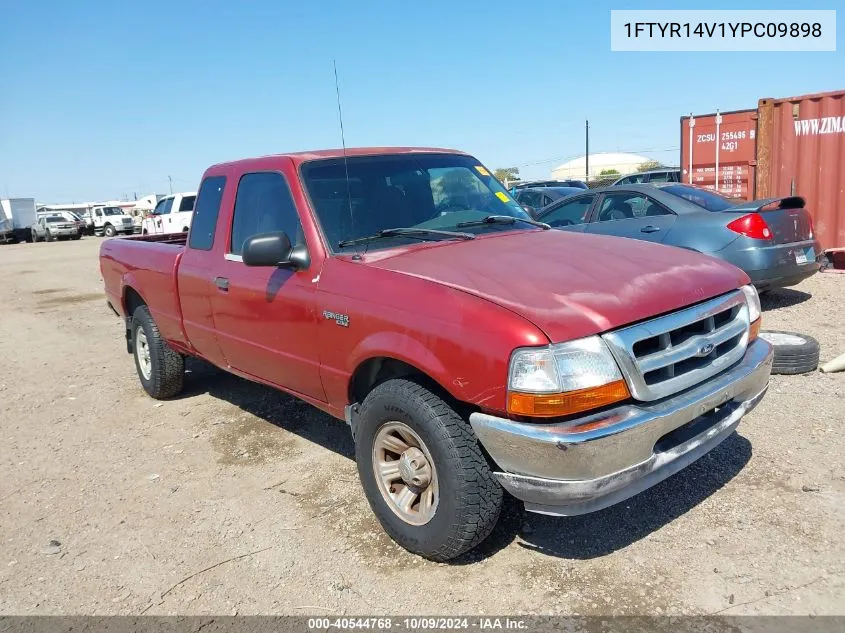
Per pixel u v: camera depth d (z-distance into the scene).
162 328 5.74
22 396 6.73
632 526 3.55
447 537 3.16
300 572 3.39
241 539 3.74
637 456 2.87
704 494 3.78
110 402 6.32
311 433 5.15
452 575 3.27
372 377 3.69
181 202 22.41
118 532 3.92
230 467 4.67
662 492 3.85
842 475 3.84
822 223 10.32
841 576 3.01
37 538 3.92
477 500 3.08
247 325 4.42
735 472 3.97
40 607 3.27
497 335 2.87
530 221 4.59
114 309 6.90
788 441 4.29
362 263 3.65
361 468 3.59
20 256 28.17
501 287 3.12
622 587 3.07
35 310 12.37
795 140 10.43
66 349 8.79
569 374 2.76
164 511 4.12
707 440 3.21
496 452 2.93
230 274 4.53
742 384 3.33
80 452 5.15
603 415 2.84
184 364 6.09
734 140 11.53
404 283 3.34
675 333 3.15
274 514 3.98
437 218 4.28
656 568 3.18
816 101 10.15
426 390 3.22
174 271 5.27
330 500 4.09
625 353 2.86
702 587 3.02
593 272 3.29
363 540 3.64
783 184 10.63
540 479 2.83
